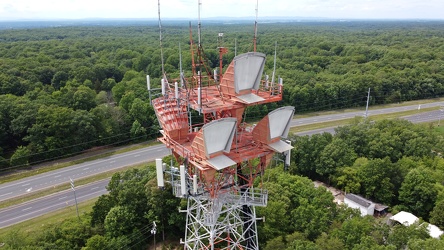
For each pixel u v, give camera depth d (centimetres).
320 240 4391
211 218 2877
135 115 10062
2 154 8431
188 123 3058
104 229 5281
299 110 12475
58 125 8612
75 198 6256
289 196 5466
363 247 4022
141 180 5812
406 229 4591
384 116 11962
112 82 13525
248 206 3341
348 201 6269
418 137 7838
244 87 2650
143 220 5447
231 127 2500
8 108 8850
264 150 2845
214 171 2570
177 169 2998
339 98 13025
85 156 8969
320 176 7544
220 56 2975
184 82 3000
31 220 6125
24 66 13100
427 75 14525
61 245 4691
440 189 6041
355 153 7612
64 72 13188
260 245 4772
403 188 6222
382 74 14088
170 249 5344
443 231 5238
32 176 7831
